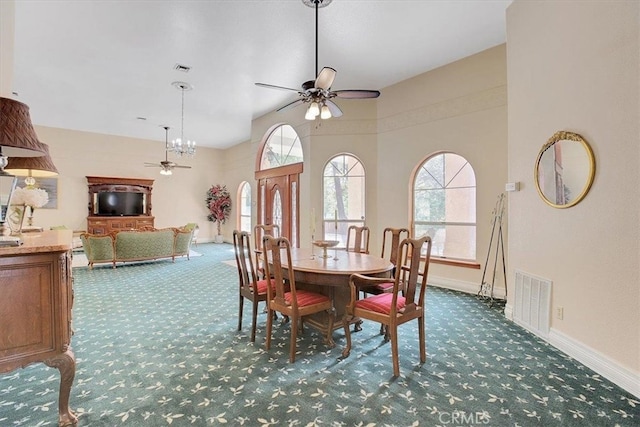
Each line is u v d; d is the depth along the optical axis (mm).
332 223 5836
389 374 2346
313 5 3354
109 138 9250
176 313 3711
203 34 3889
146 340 2953
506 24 3520
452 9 3465
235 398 2053
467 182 4688
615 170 2209
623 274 2160
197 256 7965
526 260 3189
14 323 1643
